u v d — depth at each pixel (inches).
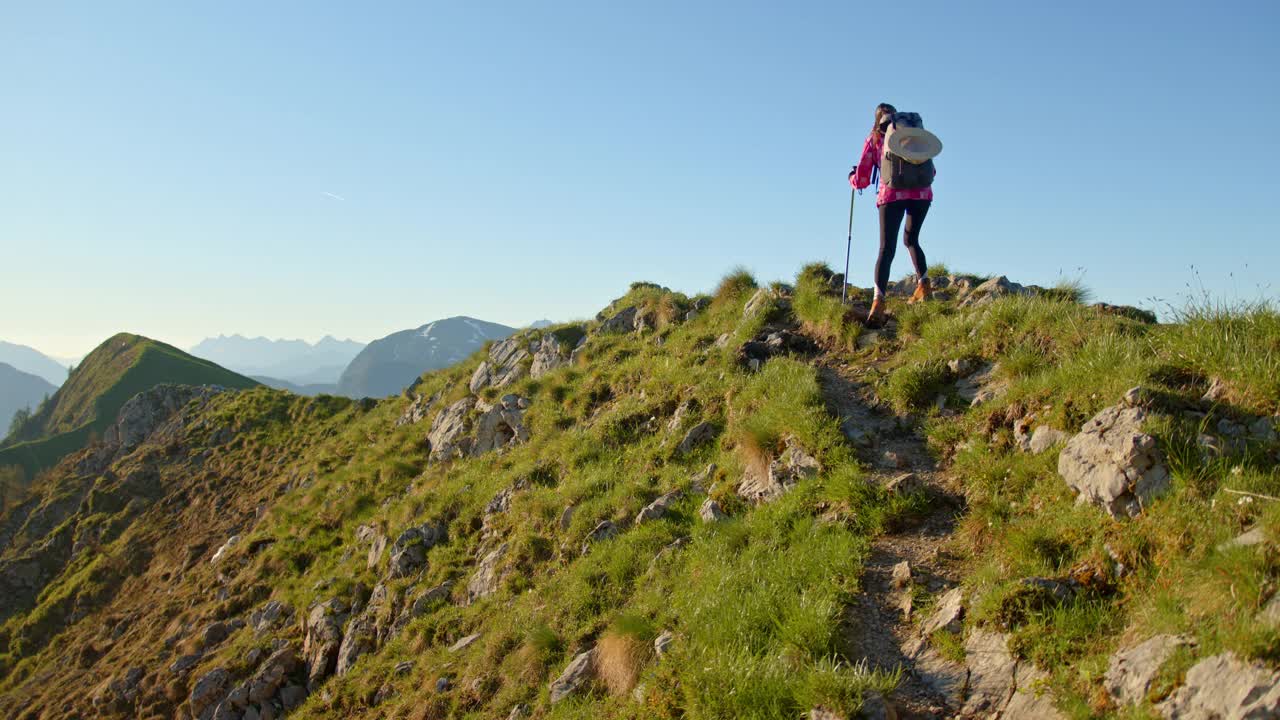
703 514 420.5
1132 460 256.4
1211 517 226.8
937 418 395.2
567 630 410.9
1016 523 289.9
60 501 1973.4
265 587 896.9
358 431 1332.4
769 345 567.2
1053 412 323.0
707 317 735.7
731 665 265.4
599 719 312.5
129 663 929.5
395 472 964.6
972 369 415.5
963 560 296.8
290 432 1718.8
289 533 1005.2
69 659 1119.0
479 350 1190.9
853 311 539.2
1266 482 230.1
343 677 581.3
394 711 471.2
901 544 320.8
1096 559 249.4
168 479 1749.5
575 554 480.7
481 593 541.3
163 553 1409.9
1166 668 191.5
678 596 355.3
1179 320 333.1
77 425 4694.9
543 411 754.8
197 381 5191.9
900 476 354.3
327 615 685.3
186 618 945.5
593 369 774.5
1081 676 211.5
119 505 1711.4
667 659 301.9
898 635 270.7
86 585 1406.3
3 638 1364.4
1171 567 224.2
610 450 590.6
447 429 959.0
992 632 245.1
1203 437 255.0
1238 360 277.7
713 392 556.1
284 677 660.1
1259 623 178.5
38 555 1632.6
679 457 518.6
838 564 309.9
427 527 685.3
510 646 441.1
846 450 388.5
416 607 585.3
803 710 239.9
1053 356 380.5
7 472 3627.0
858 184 509.0
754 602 300.8
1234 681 173.5
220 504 1494.8
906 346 485.7
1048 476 301.4
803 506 370.0
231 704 655.1
